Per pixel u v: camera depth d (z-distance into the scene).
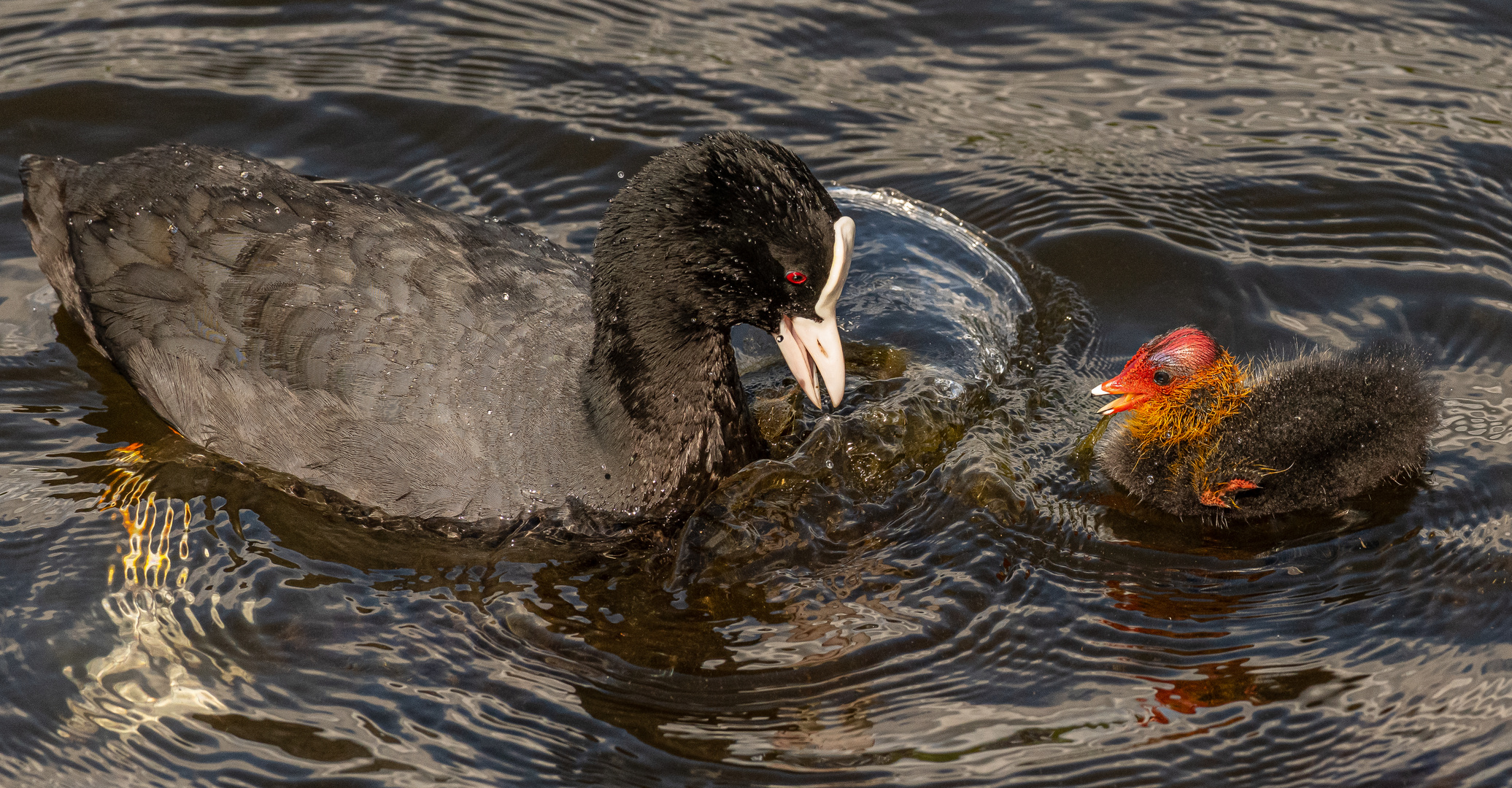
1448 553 8.66
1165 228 11.99
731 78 13.98
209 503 9.06
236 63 13.80
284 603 8.29
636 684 7.73
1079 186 12.56
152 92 13.20
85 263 9.60
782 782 7.06
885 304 10.96
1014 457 9.62
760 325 8.82
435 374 8.72
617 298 8.65
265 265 9.00
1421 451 9.13
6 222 11.75
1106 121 13.45
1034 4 15.17
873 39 14.72
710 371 8.93
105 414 9.93
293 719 7.47
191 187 9.47
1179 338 9.55
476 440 8.70
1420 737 7.32
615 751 7.27
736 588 8.49
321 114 13.19
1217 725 7.43
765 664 7.88
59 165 10.16
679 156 8.40
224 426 9.10
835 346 8.56
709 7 15.15
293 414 8.84
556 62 14.13
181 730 7.40
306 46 14.16
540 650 7.98
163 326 9.21
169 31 14.20
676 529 9.09
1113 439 9.76
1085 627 8.16
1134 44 14.60
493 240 9.73
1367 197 12.27
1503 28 14.59
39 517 8.88
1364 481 9.12
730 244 8.30
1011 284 11.38
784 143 13.12
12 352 10.47
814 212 8.23
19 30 13.96
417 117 13.23
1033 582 8.53
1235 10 15.08
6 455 9.42
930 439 9.67
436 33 14.52
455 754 7.25
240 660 7.86
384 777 7.10
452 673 7.80
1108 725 7.45
